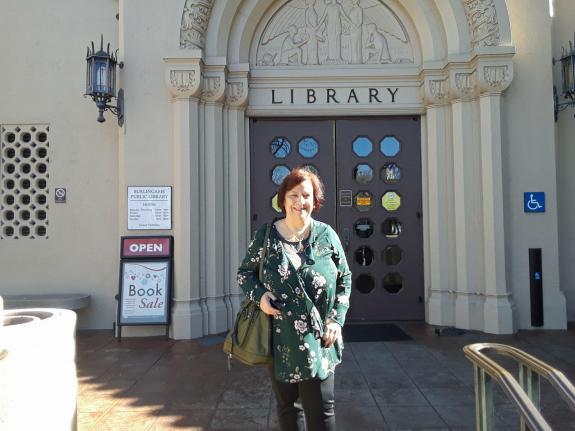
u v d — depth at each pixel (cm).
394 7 722
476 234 662
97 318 699
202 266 658
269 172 717
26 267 702
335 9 721
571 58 643
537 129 659
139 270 638
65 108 709
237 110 692
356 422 373
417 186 719
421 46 706
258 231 283
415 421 373
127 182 648
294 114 706
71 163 706
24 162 710
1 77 709
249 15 696
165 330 649
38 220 707
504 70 638
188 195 640
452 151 682
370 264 719
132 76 654
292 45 719
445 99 686
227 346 273
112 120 707
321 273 264
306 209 273
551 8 688
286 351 256
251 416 387
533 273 650
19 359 240
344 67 711
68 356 279
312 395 261
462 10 672
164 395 434
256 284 266
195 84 638
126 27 656
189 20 651
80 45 711
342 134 721
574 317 705
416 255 718
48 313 297
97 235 704
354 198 720
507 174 654
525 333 636
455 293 677
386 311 716
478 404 266
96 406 410
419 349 570
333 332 258
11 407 235
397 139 721
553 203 655
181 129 642
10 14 712
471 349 273
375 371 493
